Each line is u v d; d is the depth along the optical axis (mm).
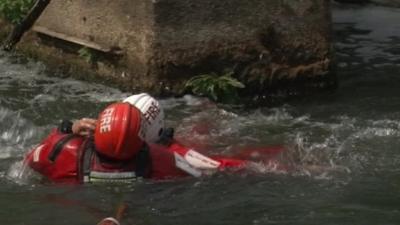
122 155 6293
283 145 7699
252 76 9555
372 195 6328
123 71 9609
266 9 9531
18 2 11570
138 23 9281
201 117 8672
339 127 8336
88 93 9641
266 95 9641
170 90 9242
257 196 6305
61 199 6227
